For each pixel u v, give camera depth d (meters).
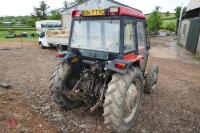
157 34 38.34
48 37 15.23
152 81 5.57
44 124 3.89
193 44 16.48
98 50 4.03
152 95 5.93
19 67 8.88
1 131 3.37
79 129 3.88
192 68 10.54
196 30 16.14
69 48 4.43
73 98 4.34
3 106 4.36
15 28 39.16
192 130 4.19
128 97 3.70
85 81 4.11
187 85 7.29
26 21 55.09
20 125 3.65
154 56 14.12
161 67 10.41
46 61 10.49
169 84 7.27
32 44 19.47
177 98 5.88
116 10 3.68
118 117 3.47
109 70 3.79
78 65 4.37
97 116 4.35
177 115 4.79
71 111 4.50
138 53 4.47
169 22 53.47
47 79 6.93
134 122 4.11
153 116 4.62
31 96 5.30
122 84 3.51
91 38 4.11
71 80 4.34
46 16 54.59
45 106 4.71
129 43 4.09
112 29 3.85
